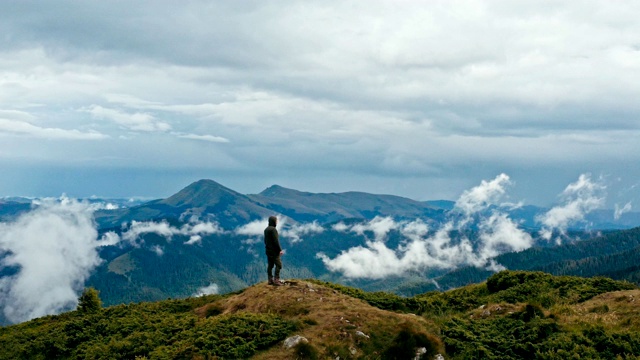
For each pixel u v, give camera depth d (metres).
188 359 17.66
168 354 18.30
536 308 21.20
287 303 22.41
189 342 19.08
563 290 27.05
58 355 22.98
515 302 26.56
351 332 18.62
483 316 23.06
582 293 25.73
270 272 26.19
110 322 25.58
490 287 32.22
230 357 17.34
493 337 18.98
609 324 19.03
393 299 26.88
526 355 17.22
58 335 24.72
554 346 16.91
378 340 18.45
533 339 18.03
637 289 24.48
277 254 26.19
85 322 26.66
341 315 20.05
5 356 23.75
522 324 19.94
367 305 22.70
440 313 24.72
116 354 19.89
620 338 16.80
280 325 19.41
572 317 20.47
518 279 30.98
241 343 18.11
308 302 22.31
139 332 22.34
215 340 18.67
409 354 17.33
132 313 27.48
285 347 17.67
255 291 25.27
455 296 30.42
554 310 22.28
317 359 16.92
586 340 16.92
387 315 20.67
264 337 18.48
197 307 28.77
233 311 24.05
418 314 25.17
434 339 18.19
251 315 21.06
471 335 19.02
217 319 21.41
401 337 18.00
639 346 16.27
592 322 19.34
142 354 19.61
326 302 22.23
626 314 20.09
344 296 24.44
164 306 29.16
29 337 25.89
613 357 15.84
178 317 25.44
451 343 18.23
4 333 29.38
